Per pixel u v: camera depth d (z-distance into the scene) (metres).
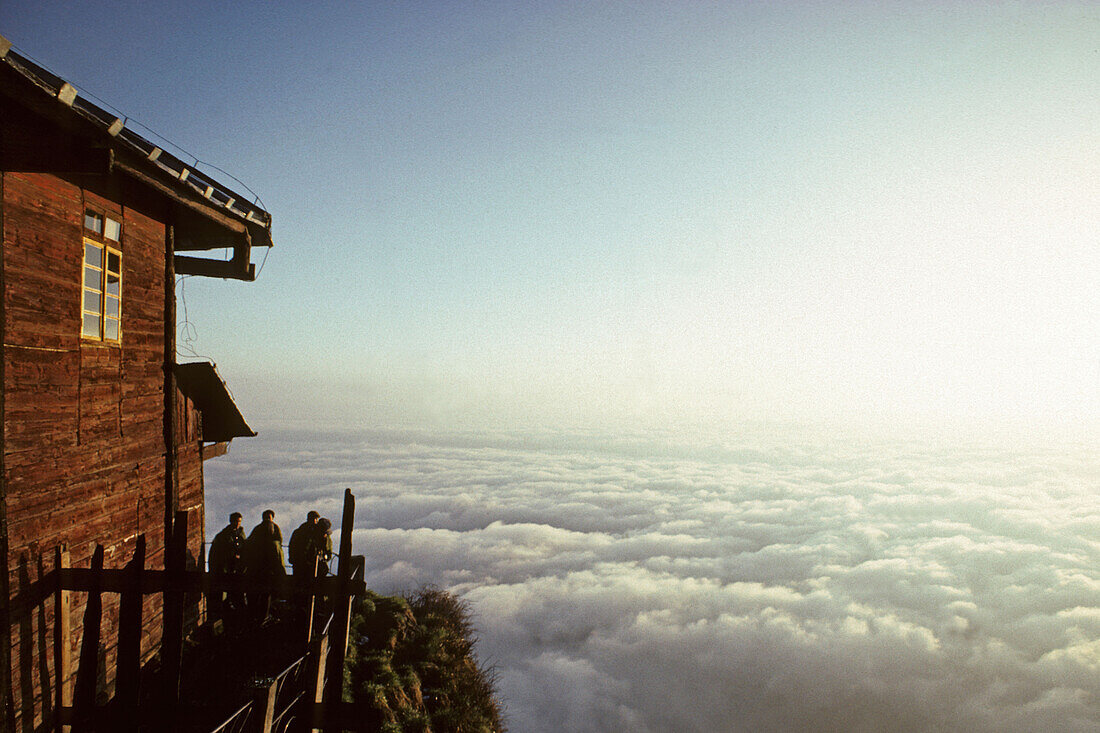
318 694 8.39
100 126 7.09
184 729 7.33
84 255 8.18
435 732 12.10
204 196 10.30
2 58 5.82
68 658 7.48
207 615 11.45
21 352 7.00
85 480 8.17
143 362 9.73
